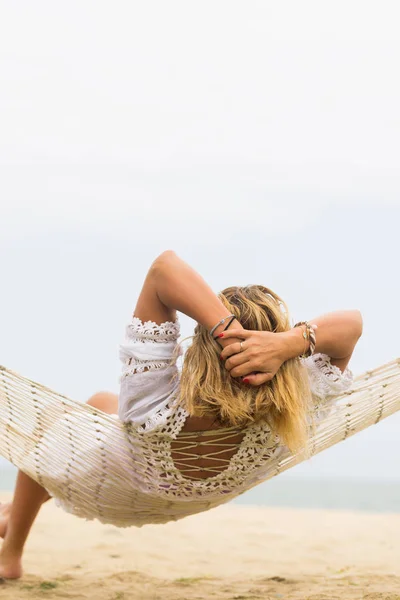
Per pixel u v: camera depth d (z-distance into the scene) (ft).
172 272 6.56
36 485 9.23
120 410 6.98
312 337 6.64
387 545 16.26
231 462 7.09
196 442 6.95
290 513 24.66
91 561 12.65
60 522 18.35
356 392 7.40
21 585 9.85
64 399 7.20
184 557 13.62
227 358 6.45
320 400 7.16
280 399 6.54
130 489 7.46
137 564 12.57
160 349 6.68
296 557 14.08
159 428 6.75
